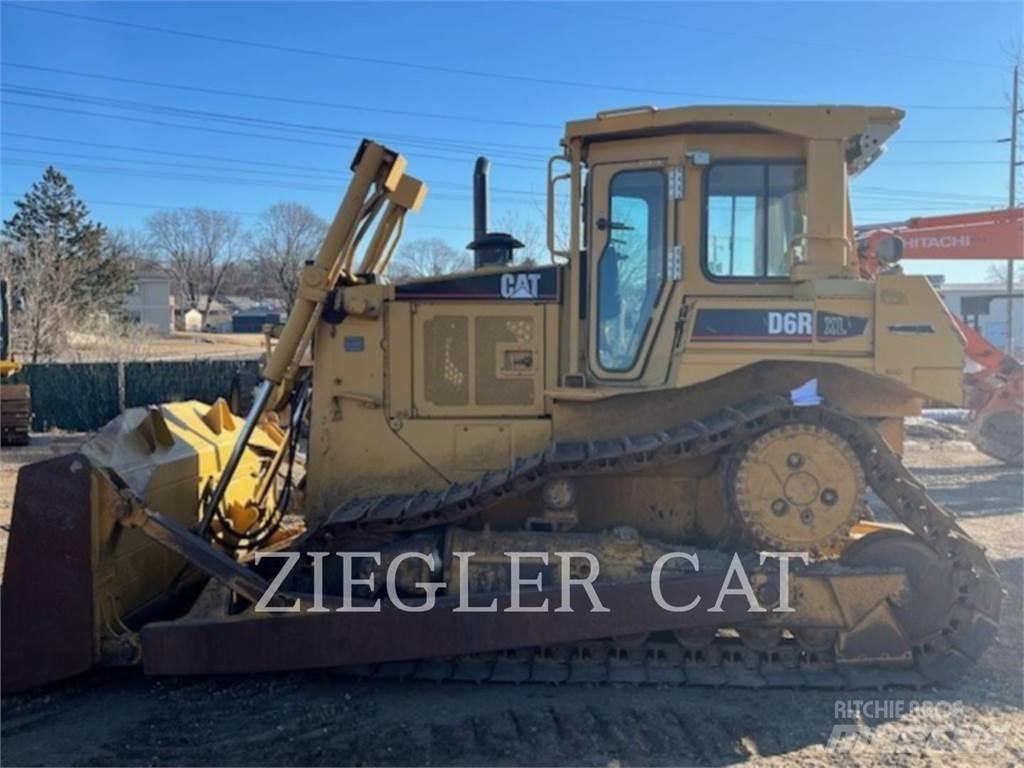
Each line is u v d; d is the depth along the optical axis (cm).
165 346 4847
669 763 396
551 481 480
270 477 586
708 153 497
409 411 528
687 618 455
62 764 399
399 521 480
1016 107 2622
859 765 393
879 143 527
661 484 507
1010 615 591
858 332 475
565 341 523
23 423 1775
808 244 490
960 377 470
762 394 485
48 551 452
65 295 3491
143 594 511
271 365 528
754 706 449
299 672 493
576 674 467
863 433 461
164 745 416
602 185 514
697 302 482
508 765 395
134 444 516
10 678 455
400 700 462
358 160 519
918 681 463
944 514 473
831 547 482
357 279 548
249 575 463
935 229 1169
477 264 602
